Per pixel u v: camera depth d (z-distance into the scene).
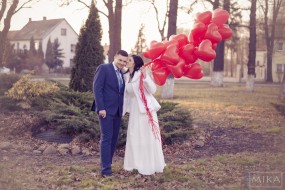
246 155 8.14
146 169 6.10
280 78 49.47
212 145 9.38
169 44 6.35
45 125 9.24
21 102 10.48
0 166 6.43
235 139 10.16
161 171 6.23
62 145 8.12
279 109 14.68
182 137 9.24
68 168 6.48
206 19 6.50
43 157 7.43
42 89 10.55
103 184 5.65
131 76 6.20
